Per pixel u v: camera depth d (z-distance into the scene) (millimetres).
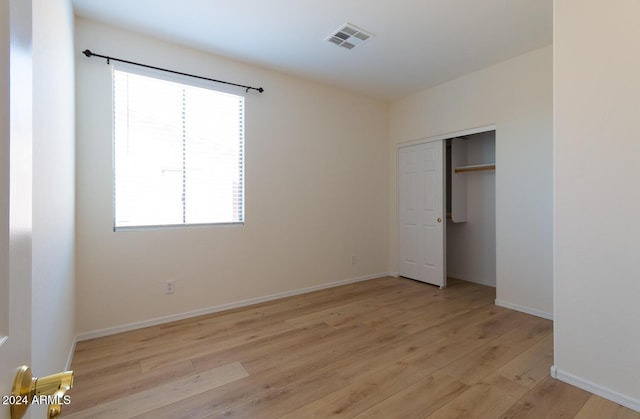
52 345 1562
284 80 3521
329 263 3939
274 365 2055
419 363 2078
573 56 1795
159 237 2773
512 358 2143
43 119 1366
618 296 1660
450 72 3508
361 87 3947
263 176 3381
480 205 4203
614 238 1671
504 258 3219
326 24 2551
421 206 4176
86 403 1656
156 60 2746
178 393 1750
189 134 2947
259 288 3357
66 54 1970
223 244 3121
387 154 4551
